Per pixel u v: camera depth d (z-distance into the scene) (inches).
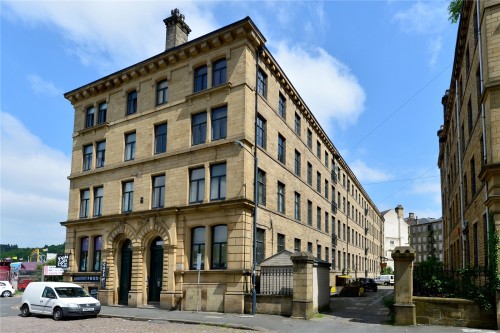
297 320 681.0
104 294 977.5
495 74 608.7
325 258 1414.9
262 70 947.3
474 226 789.9
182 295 845.8
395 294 629.6
